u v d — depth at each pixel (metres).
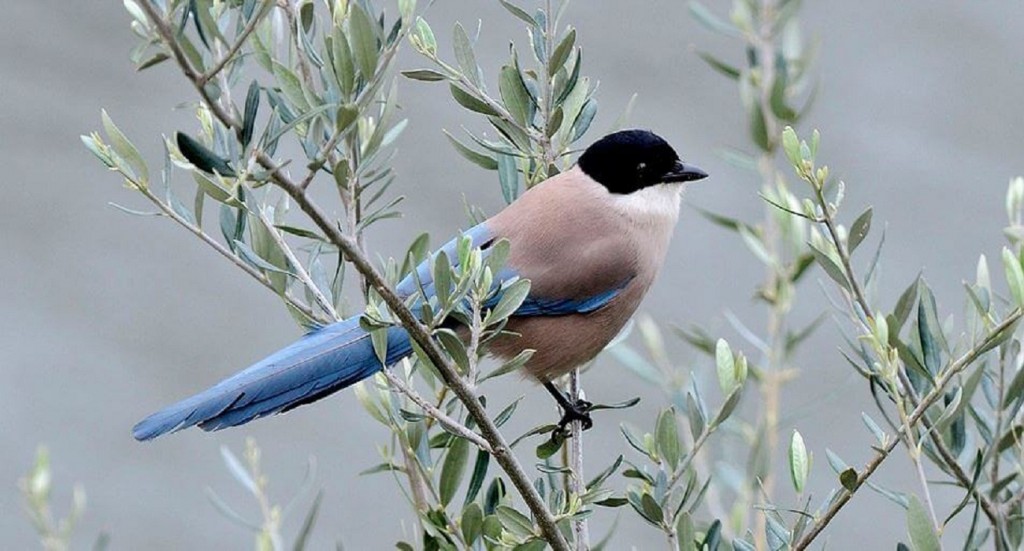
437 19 20.84
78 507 8.84
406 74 8.66
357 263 6.94
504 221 10.63
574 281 10.42
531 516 7.98
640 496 7.93
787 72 11.16
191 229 7.98
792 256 10.68
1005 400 7.73
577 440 9.42
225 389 8.77
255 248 8.59
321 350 8.92
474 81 8.77
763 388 10.38
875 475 16.05
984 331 7.41
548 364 10.62
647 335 10.95
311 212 6.81
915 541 7.00
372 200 8.42
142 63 6.53
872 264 8.10
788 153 7.66
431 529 8.10
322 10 9.43
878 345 7.46
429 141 19.64
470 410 7.38
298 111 7.13
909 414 7.94
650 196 11.05
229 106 6.79
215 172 6.62
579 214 10.74
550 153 9.17
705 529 9.20
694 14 11.31
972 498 7.95
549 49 8.82
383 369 7.53
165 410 8.66
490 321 7.33
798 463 7.64
